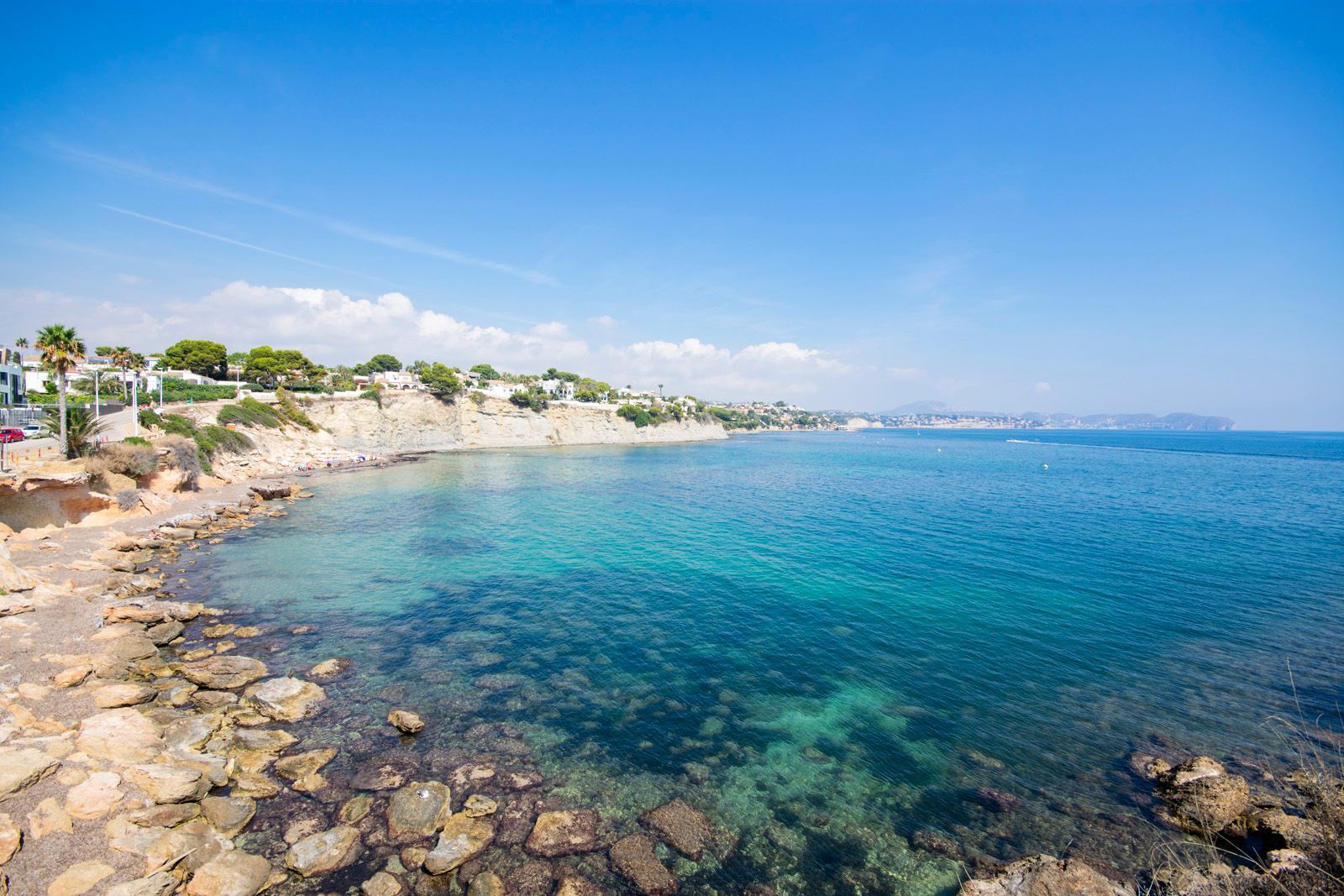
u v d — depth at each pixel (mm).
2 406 65688
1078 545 44062
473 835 13344
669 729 18562
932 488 80625
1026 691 21391
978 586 33562
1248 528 50875
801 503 65312
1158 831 14383
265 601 29484
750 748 17625
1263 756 17422
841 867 13211
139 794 13469
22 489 37000
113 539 37219
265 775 15305
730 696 20766
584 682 21578
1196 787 15117
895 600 31094
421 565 37125
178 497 54312
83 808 12586
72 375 91875
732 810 14961
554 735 18016
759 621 28109
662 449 163250
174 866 11875
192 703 18781
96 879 11016
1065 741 18203
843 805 15242
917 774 16562
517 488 74688
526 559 39094
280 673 21516
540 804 14797
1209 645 25484
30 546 33625
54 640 21766
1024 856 13586
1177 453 180250
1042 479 95125
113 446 47625
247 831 13312
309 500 62250
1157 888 12516
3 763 13023
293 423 105375
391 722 18156
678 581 34438
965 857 13594
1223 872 12070
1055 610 29641
